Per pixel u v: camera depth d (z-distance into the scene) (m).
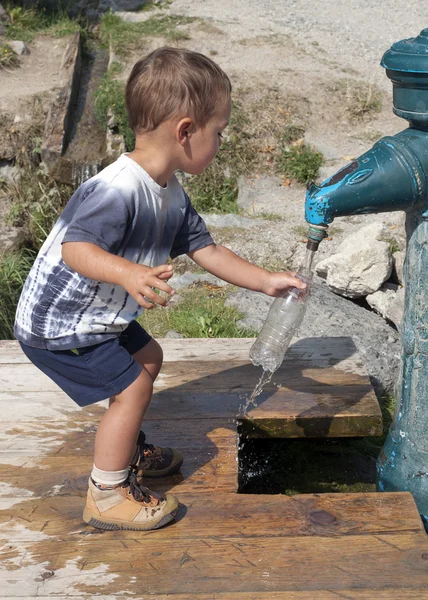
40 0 11.69
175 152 2.49
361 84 9.45
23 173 8.45
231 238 6.74
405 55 2.65
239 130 8.38
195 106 2.41
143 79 2.43
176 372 3.82
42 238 7.86
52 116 8.70
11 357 3.98
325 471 4.04
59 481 2.93
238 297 5.61
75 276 2.46
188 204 2.83
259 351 2.96
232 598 2.32
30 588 2.37
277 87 9.14
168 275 2.23
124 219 2.38
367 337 4.95
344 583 2.38
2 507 2.77
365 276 5.56
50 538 2.60
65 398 3.57
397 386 3.23
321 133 8.59
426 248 2.93
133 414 2.55
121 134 8.52
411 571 2.43
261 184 7.96
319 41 10.81
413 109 2.72
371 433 3.44
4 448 3.16
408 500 2.78
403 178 2.73
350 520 2.67
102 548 2.55
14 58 10.02
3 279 6.45
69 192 8.34
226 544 2.56
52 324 2.52
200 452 3.13
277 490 3.87
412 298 3.02
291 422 3.41
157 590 2.36
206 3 12.15
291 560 2.48
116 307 2.54
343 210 2.74
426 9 12.57
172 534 2.61
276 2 12.51
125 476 2.61
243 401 3.54
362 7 12.58
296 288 2.92
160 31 10.68
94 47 10.76
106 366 2.54
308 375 3.79
